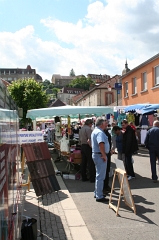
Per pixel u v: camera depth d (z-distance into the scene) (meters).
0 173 2.44
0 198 2.39
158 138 8.64
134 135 9.16
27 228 4.38
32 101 38.75
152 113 16.48
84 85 135.88
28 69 153.75
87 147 9.02
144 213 5.77
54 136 17.39
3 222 2.49
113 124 14.40
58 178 9.68
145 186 8.12
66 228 5.06
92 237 4.67
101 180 6.79
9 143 3.27
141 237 4.61
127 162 9.09
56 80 173.00
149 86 23.00
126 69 36.19
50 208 6.28
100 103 45.03
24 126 36.28
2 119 2.68
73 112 11.16
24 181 8.67
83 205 6.52
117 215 5.69
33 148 7.75
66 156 11.03
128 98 28.30
